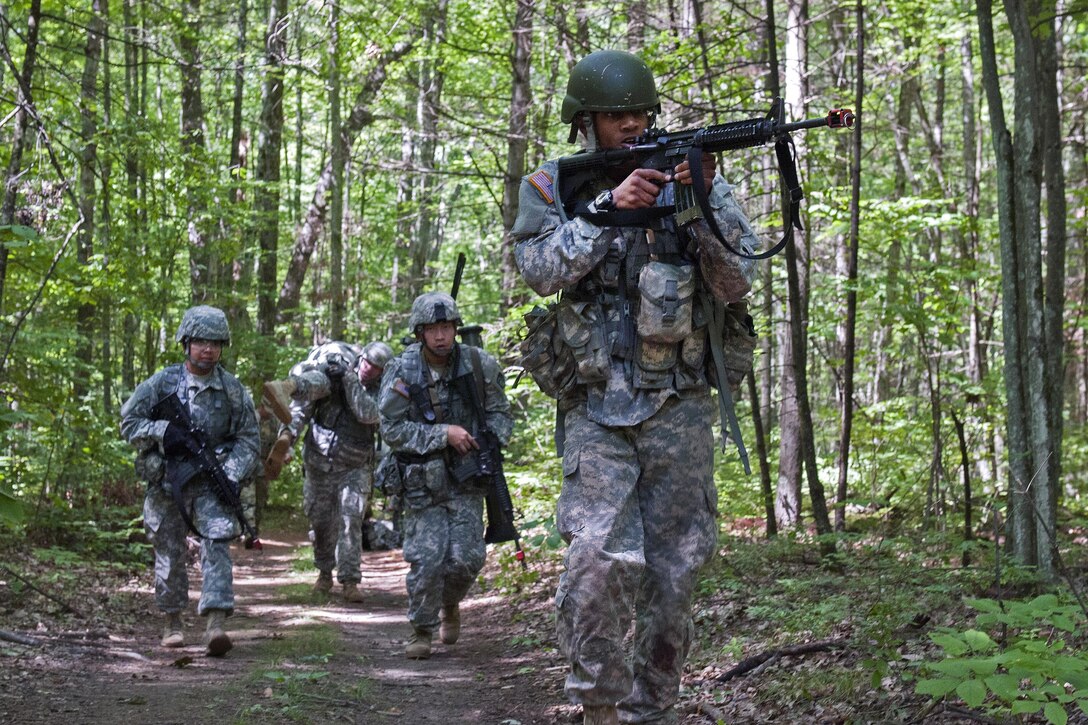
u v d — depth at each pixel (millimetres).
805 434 8102
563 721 4336
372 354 8281
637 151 3188
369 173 18500
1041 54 8695
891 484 11430
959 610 5215
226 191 15250
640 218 3170
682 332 3176
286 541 14078
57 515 9453
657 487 3291
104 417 10578
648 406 3207
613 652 3117
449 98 18953
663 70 9500
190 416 5957
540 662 5633
